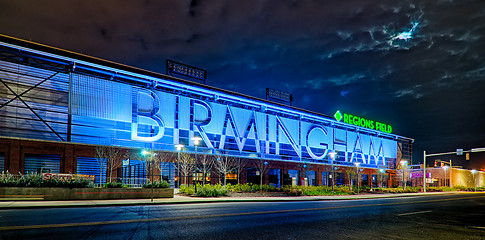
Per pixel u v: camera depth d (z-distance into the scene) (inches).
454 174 3154.5
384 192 1895.9
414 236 417.7
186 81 2065.7
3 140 1278.3
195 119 2015.3
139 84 1868.8
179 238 376.8
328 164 2647.6
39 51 1504.7
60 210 655.8
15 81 1455.5
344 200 1177.4
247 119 2289.6
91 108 1592.0
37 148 1354.6
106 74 1748.3
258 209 731.4
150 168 1631.4
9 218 515.2
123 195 968.3
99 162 1565.0
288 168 2332.7
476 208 875.4
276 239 382.9
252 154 2314.2
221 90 2234.3
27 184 866.1
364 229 465.7
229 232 420.8
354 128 3161.9
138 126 1802.4
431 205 962.7
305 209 750.5
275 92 2662.4
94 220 502.9
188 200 933.2
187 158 1742.1
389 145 3503.9
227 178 2073.1
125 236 380.8
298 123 2628.0
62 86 1572.3
